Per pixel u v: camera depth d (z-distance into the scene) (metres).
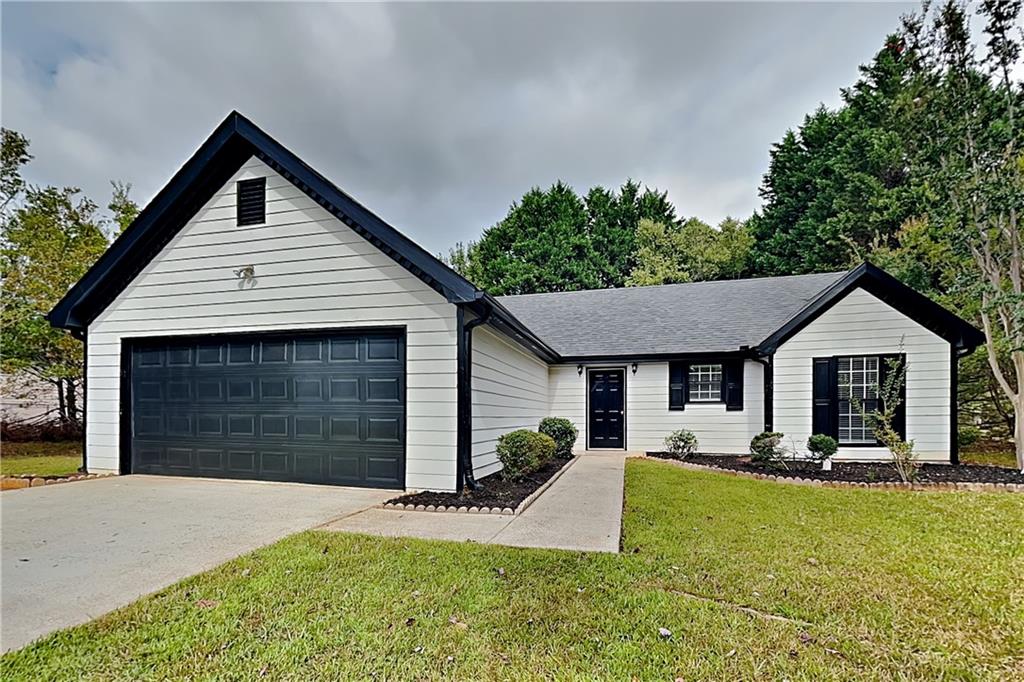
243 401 7.89
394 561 4.02
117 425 8.47
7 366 13.78
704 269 28.20
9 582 3.61
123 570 3.86
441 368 6.98
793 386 10.37
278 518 5.46
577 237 31.08
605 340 13.23
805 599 3.38
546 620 3.03
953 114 9.16
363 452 7.26
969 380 12.02
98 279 8.26
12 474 8.73
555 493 7.11
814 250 23.39
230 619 3.00
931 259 12.98
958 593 3.53
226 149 7.82
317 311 7.52
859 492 7.16
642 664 2.58
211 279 8.02
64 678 2.43
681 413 12.37
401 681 2.43
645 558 4.18
